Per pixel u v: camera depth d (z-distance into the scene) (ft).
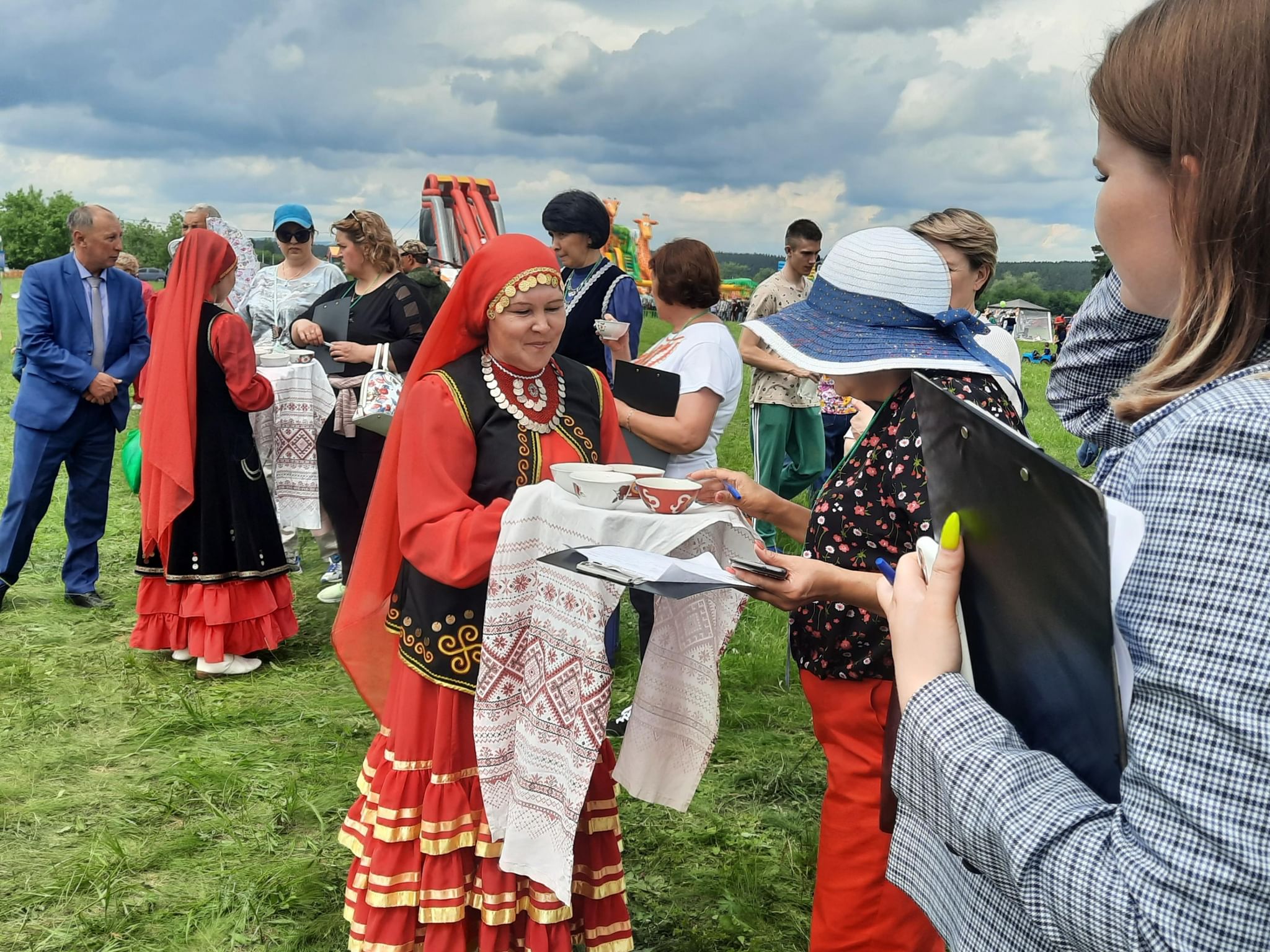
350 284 18.98
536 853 7.60
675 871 11.25
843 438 24.86
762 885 10.90
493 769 7.72
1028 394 56.13
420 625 8.07
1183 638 2.78
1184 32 3.11
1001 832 3.23
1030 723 3.54
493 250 8.08
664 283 13.51
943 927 4.09
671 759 8.27
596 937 8.52
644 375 12.69
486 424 8.18
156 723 14.84
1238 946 2.68
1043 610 3.25
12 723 14.70
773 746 14.20
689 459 13.44
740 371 13.57
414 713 8.05
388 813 8.00
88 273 19.19
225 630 16.78
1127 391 3.32
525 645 7.72
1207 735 2.74
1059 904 3.03
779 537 23.20
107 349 19.39
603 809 8.51
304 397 18.01
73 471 19.63
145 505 16.47
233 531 16.63
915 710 3.61
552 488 7.69
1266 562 2.70
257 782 13.09
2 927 10.11
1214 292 3.05
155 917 10.32
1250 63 2.95
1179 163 3.14
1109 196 3.38
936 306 6.98
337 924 10.19
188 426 16.05
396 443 8.61
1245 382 2.93
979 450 3.49
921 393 3.96
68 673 16.62
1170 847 2.81
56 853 11.47
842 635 7.07
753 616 18.95
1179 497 2.87
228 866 11.24
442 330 8.26
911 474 6.63
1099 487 3.43
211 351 16.19
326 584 21.47
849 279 7.11
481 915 8.00
